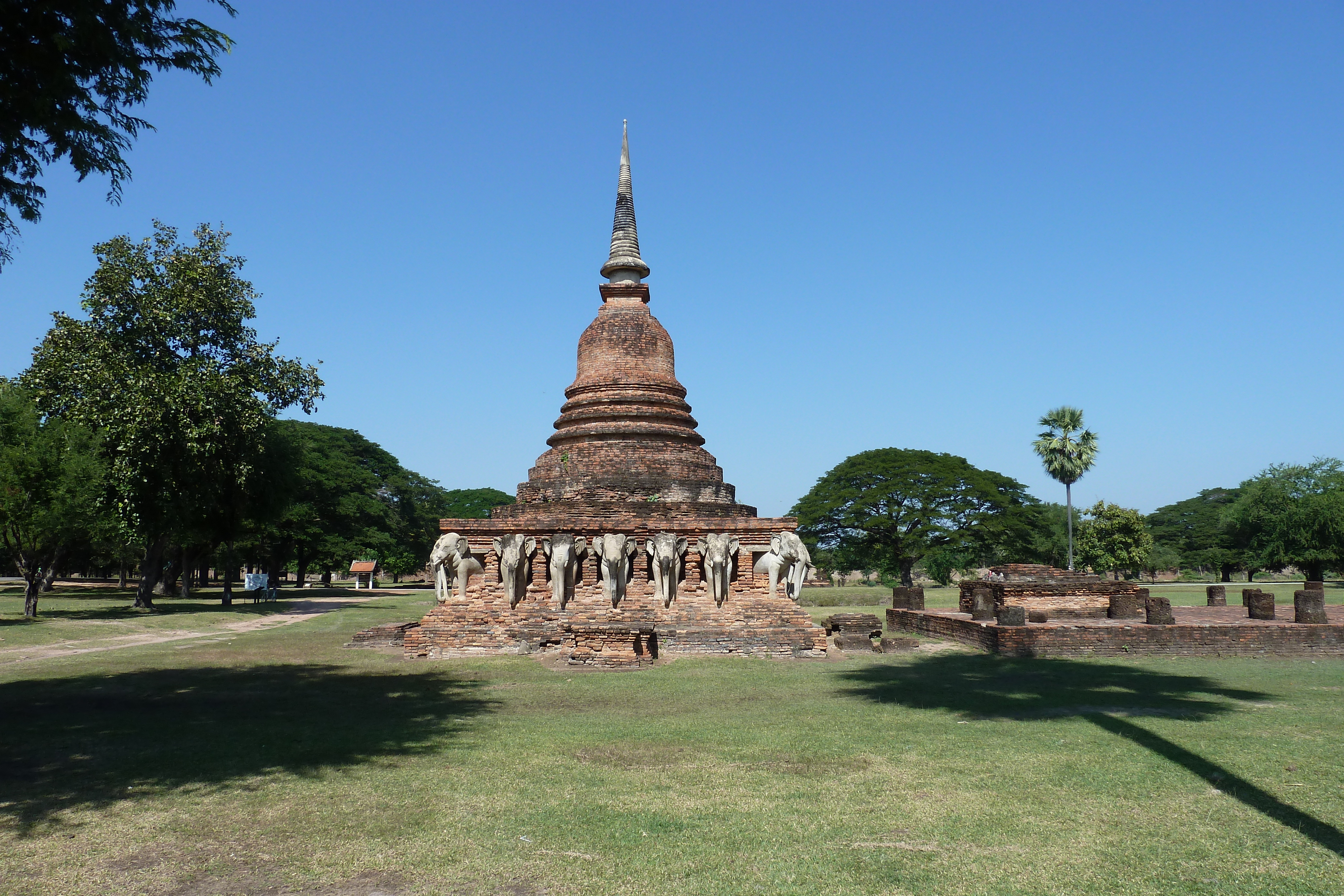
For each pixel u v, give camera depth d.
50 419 35.19
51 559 36.88
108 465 34.19
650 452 25.31
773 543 22.30
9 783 9.51
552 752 10.94
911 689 16.19
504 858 7.28
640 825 8.12
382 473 74.62
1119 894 6.57
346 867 7.08
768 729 12.39
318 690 16.00
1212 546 90.50
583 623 20.58
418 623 26.56
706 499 24.59
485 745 11.28
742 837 7.82
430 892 6.61
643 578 22.20
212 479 36.41
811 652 21.48
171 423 34.03
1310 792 9.20
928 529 67.31
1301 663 20.23
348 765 10.28
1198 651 21.91
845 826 8.11
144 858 7.26
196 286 36.56
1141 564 72.56
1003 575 32.22
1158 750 11.12
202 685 16.72
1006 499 69.00
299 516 60.38
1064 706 14.48
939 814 8.47
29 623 29.80
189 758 10.59
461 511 103.62
